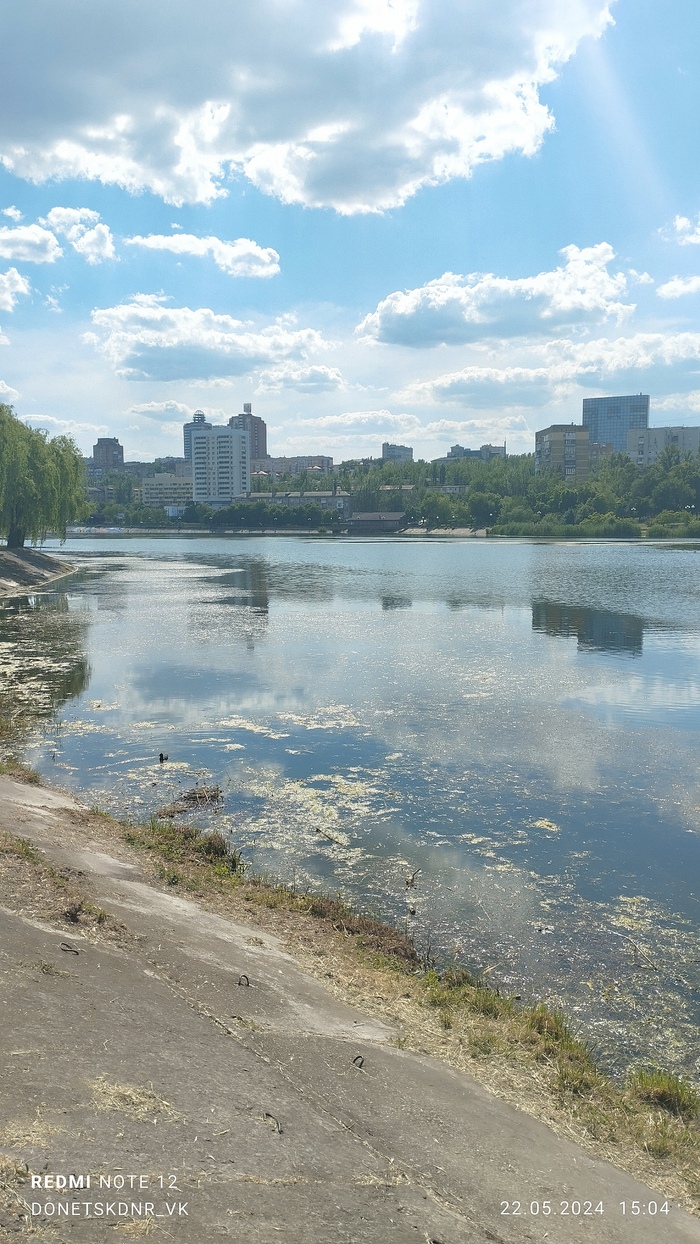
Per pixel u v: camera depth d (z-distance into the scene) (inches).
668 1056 384.2
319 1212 215.6
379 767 820.6
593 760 844.6
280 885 554.6
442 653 1443.2
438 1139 271.0
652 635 1635.1
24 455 3036.4
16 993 297.1
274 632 1691.7
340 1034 341.4
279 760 842.2
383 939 476.4
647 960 473.1
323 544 6008.9
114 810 692.1
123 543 6441.9
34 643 1550.2
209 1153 230.2
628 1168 283.1
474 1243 217.8
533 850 628.1
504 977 450.6
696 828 672.4
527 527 6830.7
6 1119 220.7
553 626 1761.8
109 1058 269.7
